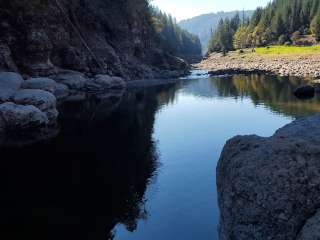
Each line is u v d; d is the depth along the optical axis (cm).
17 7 4491
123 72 6800
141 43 8362
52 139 2348
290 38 15038
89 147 2156
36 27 4669
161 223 1246
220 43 18500
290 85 5356
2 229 1209
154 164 1859
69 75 5059
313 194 689
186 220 1262
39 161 1891
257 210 719
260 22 16138
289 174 709
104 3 7250
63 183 1591
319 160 730
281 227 683
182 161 1909
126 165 1839
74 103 3875
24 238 1153
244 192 751
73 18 6038
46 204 1389
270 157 761
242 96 4397
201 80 6894
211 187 1543
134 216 1298
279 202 693
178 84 6159
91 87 5062
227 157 889
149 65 8481
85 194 1478
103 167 1809
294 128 1184
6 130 2461
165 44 11325
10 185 1569
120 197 1453
